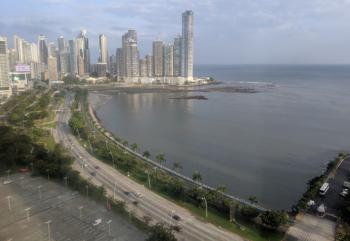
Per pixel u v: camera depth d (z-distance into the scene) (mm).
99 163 185625
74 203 131750
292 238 112062
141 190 149250
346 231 114250
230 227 118625
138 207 132125
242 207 128625
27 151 180250
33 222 116812
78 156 197250
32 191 143000
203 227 117938
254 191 163750
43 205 129750
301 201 138125
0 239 106375
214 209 133375
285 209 143500
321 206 131500
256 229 118625
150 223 118688
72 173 152625
